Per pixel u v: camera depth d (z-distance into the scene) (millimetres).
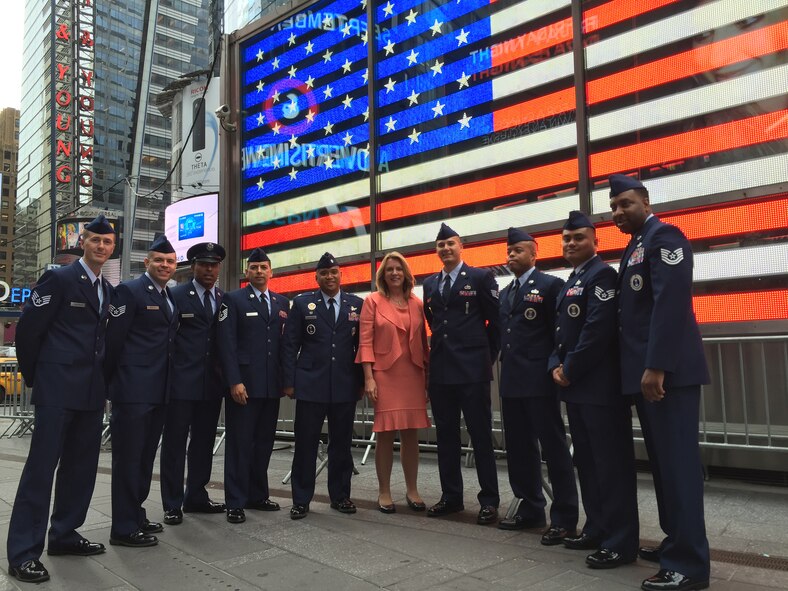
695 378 2725
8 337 42188
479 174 6398
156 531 3807
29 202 74375
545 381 3574
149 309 3844
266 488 4441
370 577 2896
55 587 2871
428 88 6879
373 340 4371
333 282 4508
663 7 5277
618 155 5441
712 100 4973
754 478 4648
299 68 8156
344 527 3863
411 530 3750
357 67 7543
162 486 4121
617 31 5527
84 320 3398
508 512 3865
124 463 3611
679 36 5176
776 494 4293
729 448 4477
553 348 3627
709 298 4875
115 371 3736
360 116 7461
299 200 8008
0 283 42594
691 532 2625
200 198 17828
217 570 3066
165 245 3967
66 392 3270
